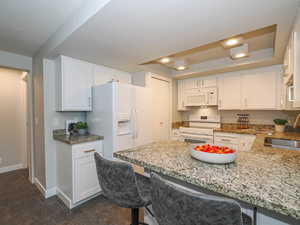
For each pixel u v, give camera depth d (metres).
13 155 3.25
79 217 1.81
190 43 1.77
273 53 2.23
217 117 3.52
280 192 0.67
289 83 1.64
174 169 0.96
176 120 3.76
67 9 1.42
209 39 1.68
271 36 1.96
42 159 2.30
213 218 0.56
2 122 3.13
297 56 1.08
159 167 1.00
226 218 0.54
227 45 2.08
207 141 3.15
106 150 2.19
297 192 0.67
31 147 2.64
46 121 2.23
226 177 0.83
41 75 2.23
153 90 3.11
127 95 2.30
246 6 1.14
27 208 1.97
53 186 2.29
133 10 1.19
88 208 1.97
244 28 1.46
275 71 2.57
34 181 2.65
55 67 2.26
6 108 3.18
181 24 1.39
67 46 1.82
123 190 0.96
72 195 1.93
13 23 1.60
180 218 0.62
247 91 2.84
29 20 1.56
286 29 1.41
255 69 2.76
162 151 1.38
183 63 2.70
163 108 3.36
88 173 2.08
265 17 1.27
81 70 2.31
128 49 1.93
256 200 0.63
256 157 1.19
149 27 1.44
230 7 1.15
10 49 2.24
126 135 2.27
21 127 3.35
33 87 2.57
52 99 2.28
